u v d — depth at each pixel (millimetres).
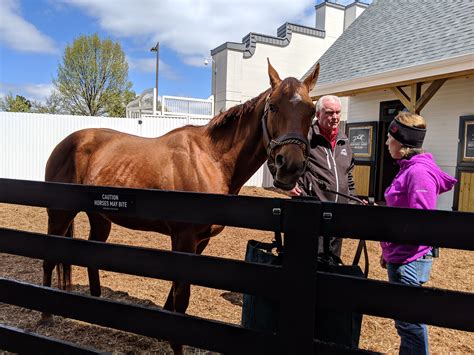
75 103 29016
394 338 3104
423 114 8586
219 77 16625
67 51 28344
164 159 2646
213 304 3648
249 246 2045
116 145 2953
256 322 1917
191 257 1597
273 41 16797
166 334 1661
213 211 1566
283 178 2002
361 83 8523
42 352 1866
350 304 1373
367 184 9633
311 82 2471
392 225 1321
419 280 2154
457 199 7547
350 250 5672
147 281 4211
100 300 1767
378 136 9516
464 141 7438
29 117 11438
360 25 12148
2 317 3182
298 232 1413
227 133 2633
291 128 2061
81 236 6180
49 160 3285
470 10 8266
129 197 1711
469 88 7559
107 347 2764
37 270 4375
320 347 1416
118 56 29406
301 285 1421
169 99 15023
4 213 7902
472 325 1246
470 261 5145
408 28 9672
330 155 2643
